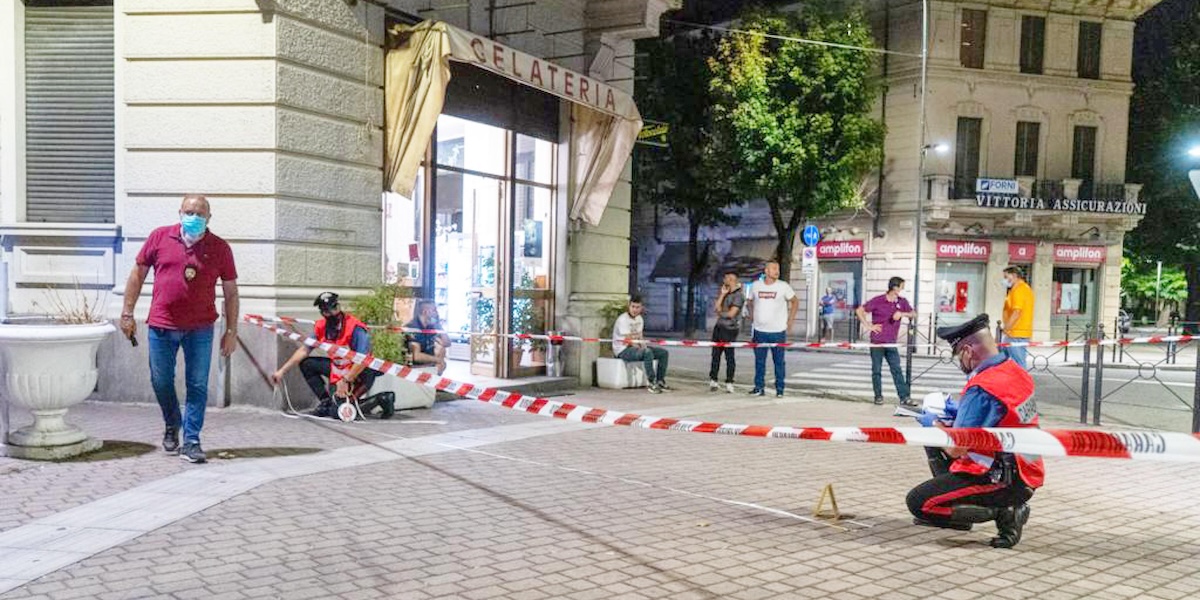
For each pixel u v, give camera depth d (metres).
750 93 26.59
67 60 9.49
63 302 9.30
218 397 8.98
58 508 5.23
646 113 29.77
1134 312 45.34
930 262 29.02
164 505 5.32
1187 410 12.91
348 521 5.18
